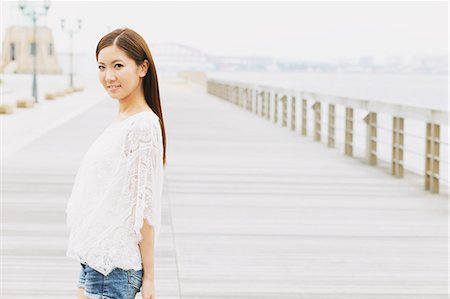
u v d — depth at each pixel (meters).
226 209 9.88
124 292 3.10
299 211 9.84
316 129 19.98
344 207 10.20
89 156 3.15
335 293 6.14
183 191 11.31
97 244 3.06
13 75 122.88
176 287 6.22
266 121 27.16
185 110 33.22
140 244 3.09
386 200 10.84
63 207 9.69
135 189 3.07
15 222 8.71
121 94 3.14
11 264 6.82
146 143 3.08
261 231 8.52
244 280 6.48
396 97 109.62
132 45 3.12
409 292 6.20
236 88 38.12
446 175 17.28
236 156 16.16
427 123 11.75
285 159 15.78
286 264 7.05
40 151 15.87
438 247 7.86
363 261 7.22
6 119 24.98
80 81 90.88
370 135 15.04
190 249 7.58
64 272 6.57
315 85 189.25
